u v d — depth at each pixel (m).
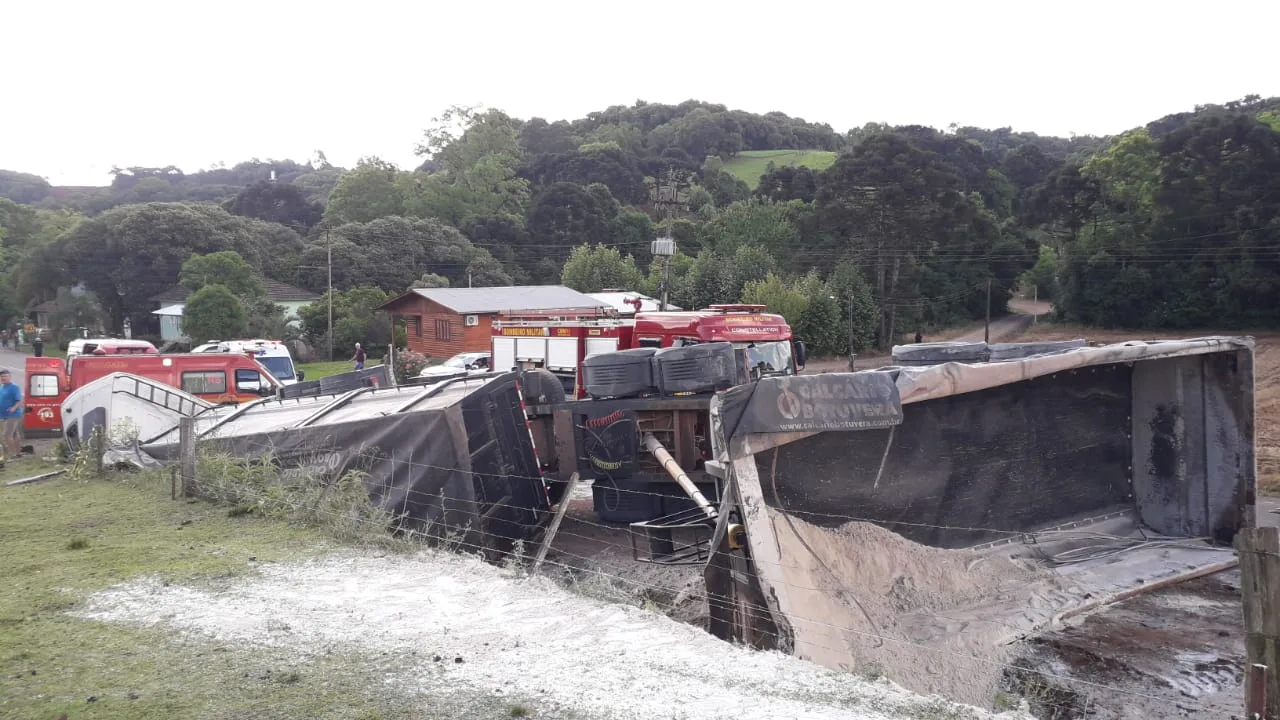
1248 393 10.23
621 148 100.38
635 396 11.48
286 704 5.29
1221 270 51.47
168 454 13.52
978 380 8.59
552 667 5.80
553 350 18.23
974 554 8.96
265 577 7.96
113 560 8.59
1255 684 4.65
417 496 10.09
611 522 11.57
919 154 56.34
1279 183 50.59
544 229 74.81
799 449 8.21
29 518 10.66
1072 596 8.59
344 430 10.70
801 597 7.09
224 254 56.66
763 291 48.31
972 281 60.72
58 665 5.95
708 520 9.09
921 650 7.25
